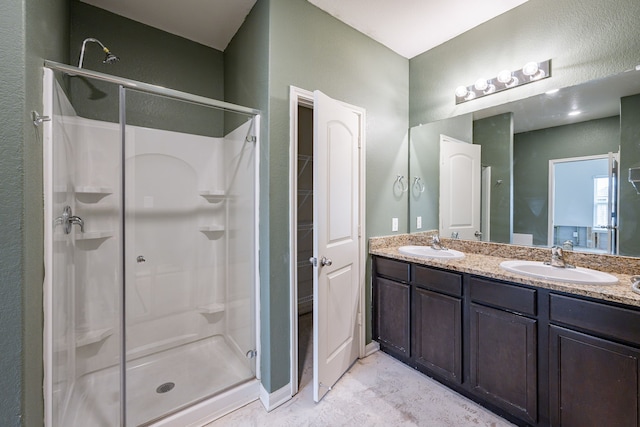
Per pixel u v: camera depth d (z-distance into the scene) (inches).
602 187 65.6
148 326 84.8
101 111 76.7
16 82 38.1
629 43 61.4
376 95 93.7
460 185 91.1
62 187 57.7
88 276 73.8
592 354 50.0
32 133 42.2
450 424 62.3
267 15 68.4
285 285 72.0
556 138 72.4
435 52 97.2
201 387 71.1
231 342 89.6
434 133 97.6
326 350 71.5
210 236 96.0
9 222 37.7
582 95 68.2
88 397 67.8
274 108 69.0
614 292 48.7
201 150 93.8
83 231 72.1
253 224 75.4
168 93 66.1
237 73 87.7
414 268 81.3
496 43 82.4
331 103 72.0
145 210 84.6
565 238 71.2
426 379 79.0
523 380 58.9
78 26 75.4
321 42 78.3
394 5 77.3
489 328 64.8
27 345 40.3
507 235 81.4
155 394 68.8
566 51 70.1
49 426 48.3
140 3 76.5
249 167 76.8
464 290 70.0
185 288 91.3
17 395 38.5
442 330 74.3
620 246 63.5
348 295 82.5
